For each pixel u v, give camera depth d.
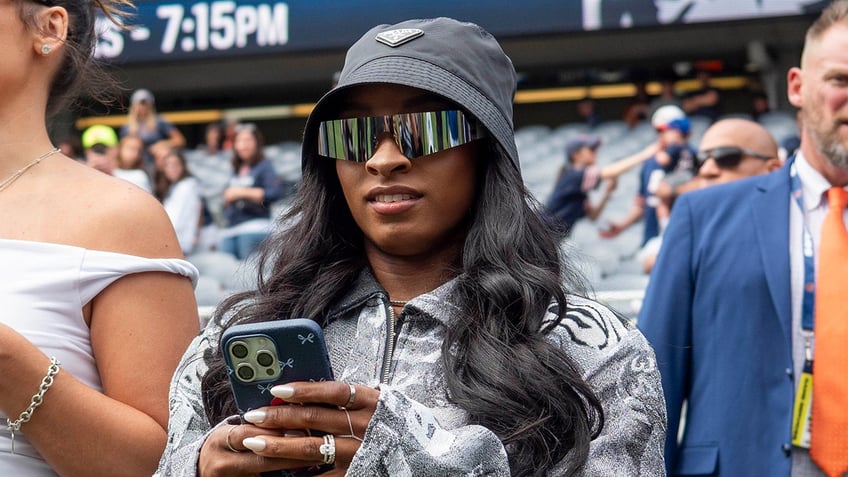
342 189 2.11
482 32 2.08
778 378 3.21
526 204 2.05
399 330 1.99
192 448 1.83
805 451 3.17
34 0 2.49
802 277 3.28
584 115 10.34
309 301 2.05
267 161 9.42
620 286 8.45
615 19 8.36
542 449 1.85
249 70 10.60
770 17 8.09
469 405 1.86
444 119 1.94
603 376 1.92
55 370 2.20
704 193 3.48
